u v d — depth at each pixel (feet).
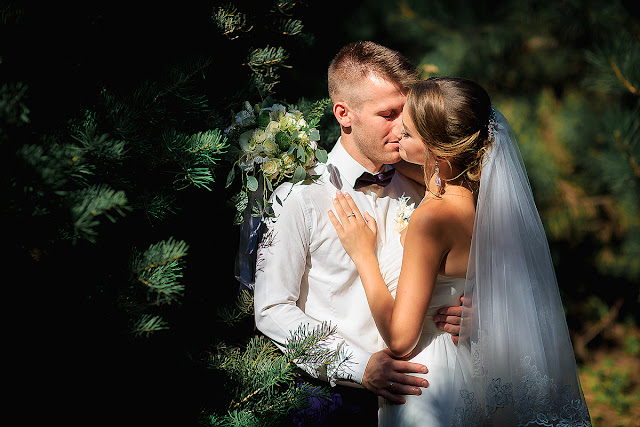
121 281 5.35
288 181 7.27
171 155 5.75
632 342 16.44
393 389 6.64
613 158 13.06
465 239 6.46
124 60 6.37
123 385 5.93
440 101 6.24
